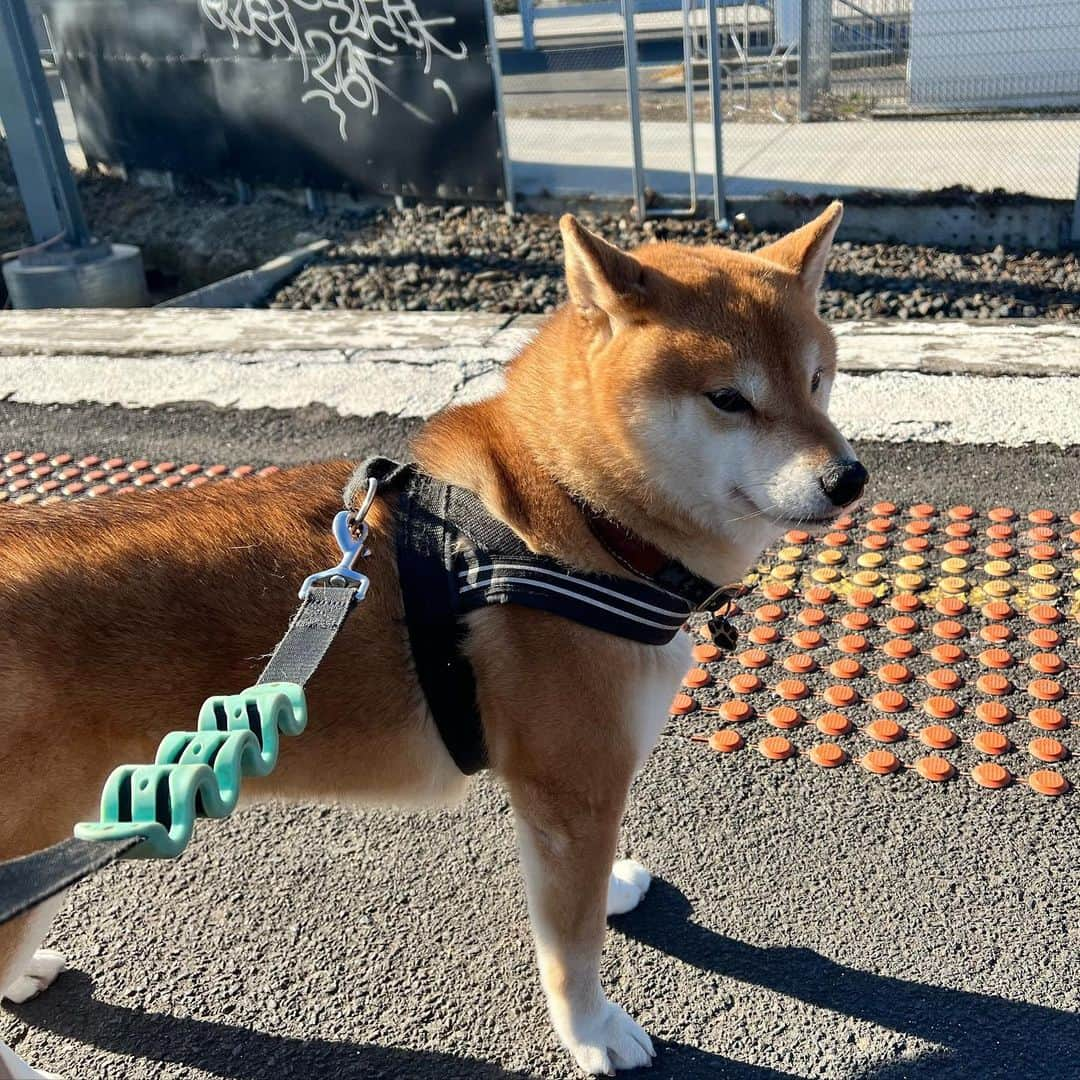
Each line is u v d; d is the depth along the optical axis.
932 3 3.49
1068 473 1.47
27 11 3.17
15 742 0.65
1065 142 3.14
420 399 1.81
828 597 1.27
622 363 0.75
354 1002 0.85
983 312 2.35
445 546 0.74
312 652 0.63
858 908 0.89
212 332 2.18
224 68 3.59
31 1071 0.69
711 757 1.05
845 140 3.46
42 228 3.42
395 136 3.29
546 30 6.90
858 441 1.58
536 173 3.43
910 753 1.04
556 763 0.74
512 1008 0.84
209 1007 0.85
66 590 0.68
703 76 4.59
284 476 0.83
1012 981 0.82
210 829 1.02
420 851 0.99
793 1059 0.78
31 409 1.90
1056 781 0.99
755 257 0.86
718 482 0.76
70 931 0.92
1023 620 1.20
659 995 0.83
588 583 0.73
